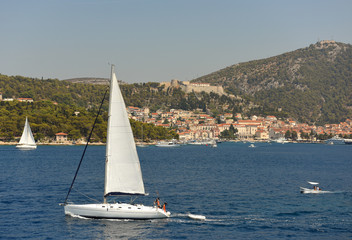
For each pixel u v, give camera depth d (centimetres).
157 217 6725
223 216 7150
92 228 6209
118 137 6469
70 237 5825
